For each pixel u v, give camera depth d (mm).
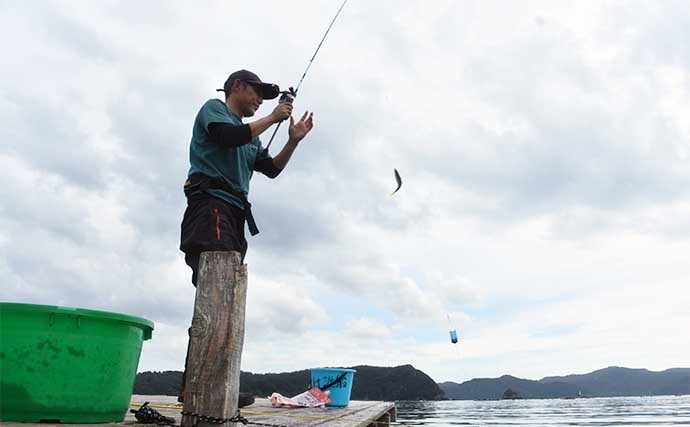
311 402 6656
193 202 3193
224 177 3260
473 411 66625
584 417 47812
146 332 3236
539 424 36375
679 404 94375
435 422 37344
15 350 2484
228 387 2564
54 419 2535
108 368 2758
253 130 3107
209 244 3025
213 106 3297
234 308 2662
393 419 9477
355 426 4340
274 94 3721
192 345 2615
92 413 2670
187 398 2549
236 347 2654
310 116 3803
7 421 2455
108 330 2775
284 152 3779
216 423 2498
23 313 2516
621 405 93875
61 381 2562
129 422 2980
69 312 2592
